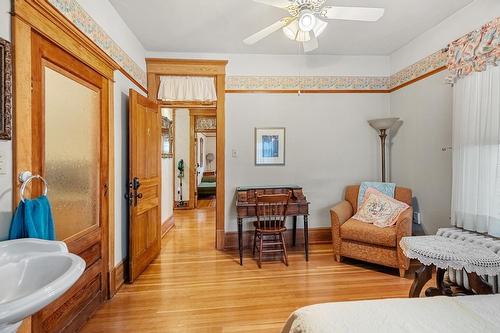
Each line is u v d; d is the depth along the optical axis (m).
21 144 1.40
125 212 2.84
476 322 1.03
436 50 3.07
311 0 1.91
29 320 1.44
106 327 1.99
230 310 2.21
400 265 2.79
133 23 2.90
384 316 1.08
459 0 2.56
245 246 3.82
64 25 1.71
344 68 3.97
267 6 2.61
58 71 1.73
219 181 3.78
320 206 3.98
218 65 3.75
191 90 3.71
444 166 3.00
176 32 3.14
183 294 2.47
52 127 1.69
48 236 1.45
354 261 3.25
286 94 3.89
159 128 3.53
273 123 3.88
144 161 3.00
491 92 2.30
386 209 3.15
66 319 1.80
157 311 2.20
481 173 2.38
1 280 1.10
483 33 2.33
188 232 4.57
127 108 2.93
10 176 1.35
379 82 4.01
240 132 3.84
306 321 1.09
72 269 1.01
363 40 3.45
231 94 3.81
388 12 2.74
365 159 4.02
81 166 2.00
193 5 2.58
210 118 7.51
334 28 3.09
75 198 1.93
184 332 1.93
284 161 3.91
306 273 2.91
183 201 6.57
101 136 2.28
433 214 3.17
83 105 2.03
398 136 3.82
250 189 3.48
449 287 2.32
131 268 2.71
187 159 6.59
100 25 2.31
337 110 3.97
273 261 3.27
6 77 1.30
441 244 2.11
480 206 2.38
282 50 3.72
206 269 3.04
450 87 2.90
